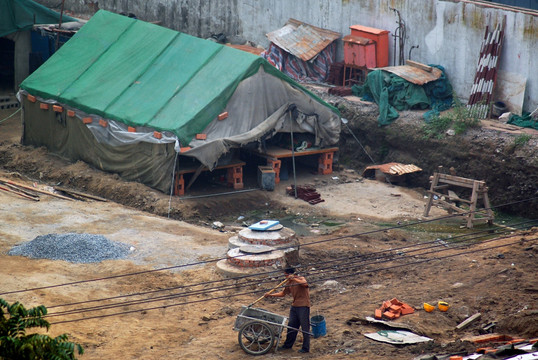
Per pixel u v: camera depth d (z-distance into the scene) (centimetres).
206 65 8469
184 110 8000
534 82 8894
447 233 7444
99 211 7631
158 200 7919
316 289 5688
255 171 9044
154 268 6150
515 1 10812
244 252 6059
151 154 8081
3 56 12625
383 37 10169
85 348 4672
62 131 9056
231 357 4406
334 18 10900
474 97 9169
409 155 9150
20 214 7369
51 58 9550
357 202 8331
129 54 9106
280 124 8525
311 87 10600
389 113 9344
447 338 4625
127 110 8312
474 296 5281
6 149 9431
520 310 4953
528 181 8012
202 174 8694
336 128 8994
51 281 5766
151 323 5138
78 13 14188
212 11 12375
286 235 6244
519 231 7319
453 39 9538
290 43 10881
